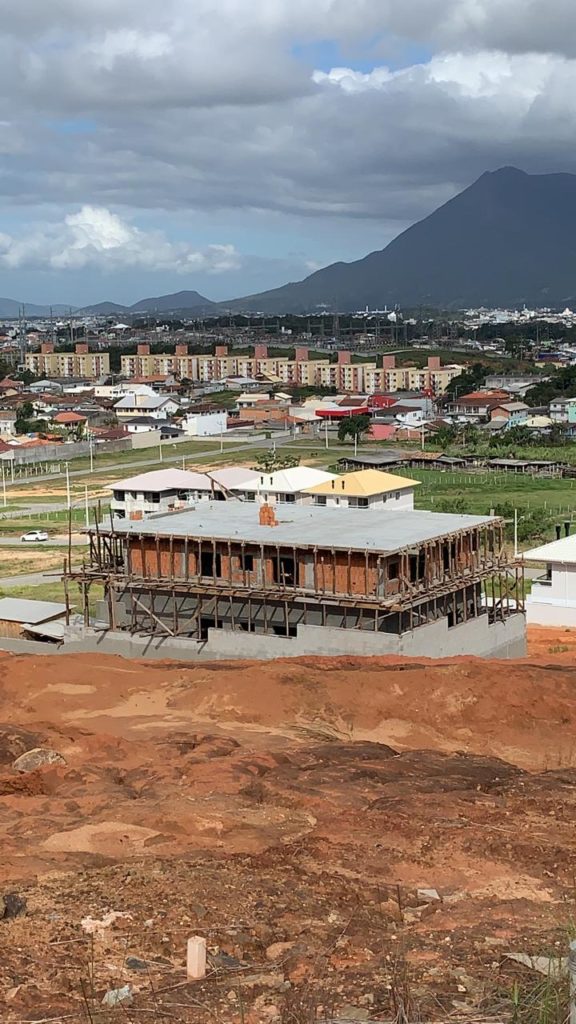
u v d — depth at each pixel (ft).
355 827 86.33
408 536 194.59
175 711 145.89
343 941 59.26
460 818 89.81
